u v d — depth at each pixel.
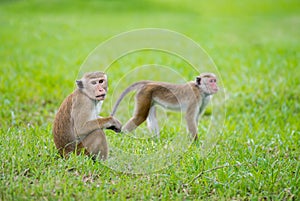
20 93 10.50
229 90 11.13
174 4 30.97
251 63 13.75
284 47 16.50
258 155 6.98
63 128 6.30
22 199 5.26
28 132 7.37
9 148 6.52
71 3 28.31
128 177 6.01
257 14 28.69
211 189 5.88
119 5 29.14
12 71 12.41
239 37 19.25
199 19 25.25
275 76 12.06
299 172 6.30
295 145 7.52
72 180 5.78
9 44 16.38
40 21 21.58
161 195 5.60
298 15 27.86
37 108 9.70
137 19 24.34
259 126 8.85
